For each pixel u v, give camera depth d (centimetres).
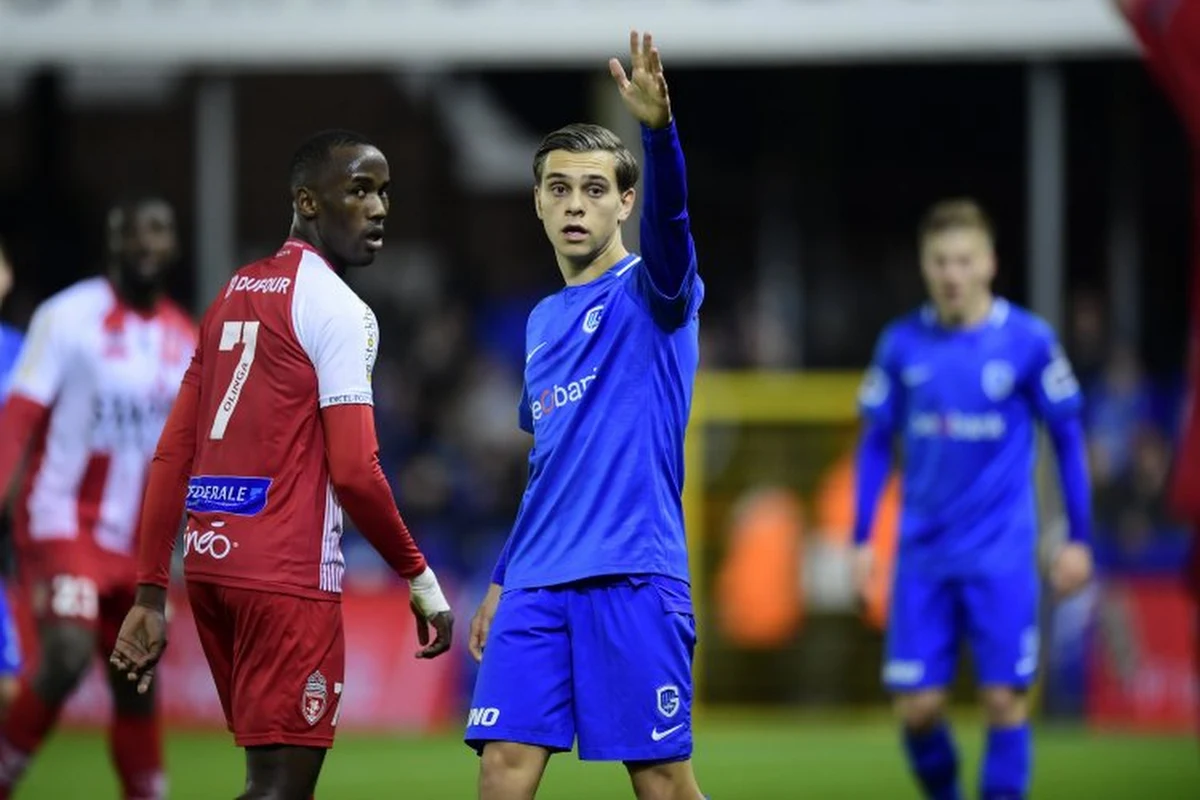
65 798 2967
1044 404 2550
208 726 4175
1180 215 5769
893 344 2638
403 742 4003
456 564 4547
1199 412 1224
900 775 3388
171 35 4497
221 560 1666
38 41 4500
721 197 6009
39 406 2333
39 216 5388
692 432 4553
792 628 4481
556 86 5953
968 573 2514
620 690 1631
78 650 2322
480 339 5534
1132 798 3061
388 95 5941
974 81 5988
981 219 2580
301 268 1702
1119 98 5762
